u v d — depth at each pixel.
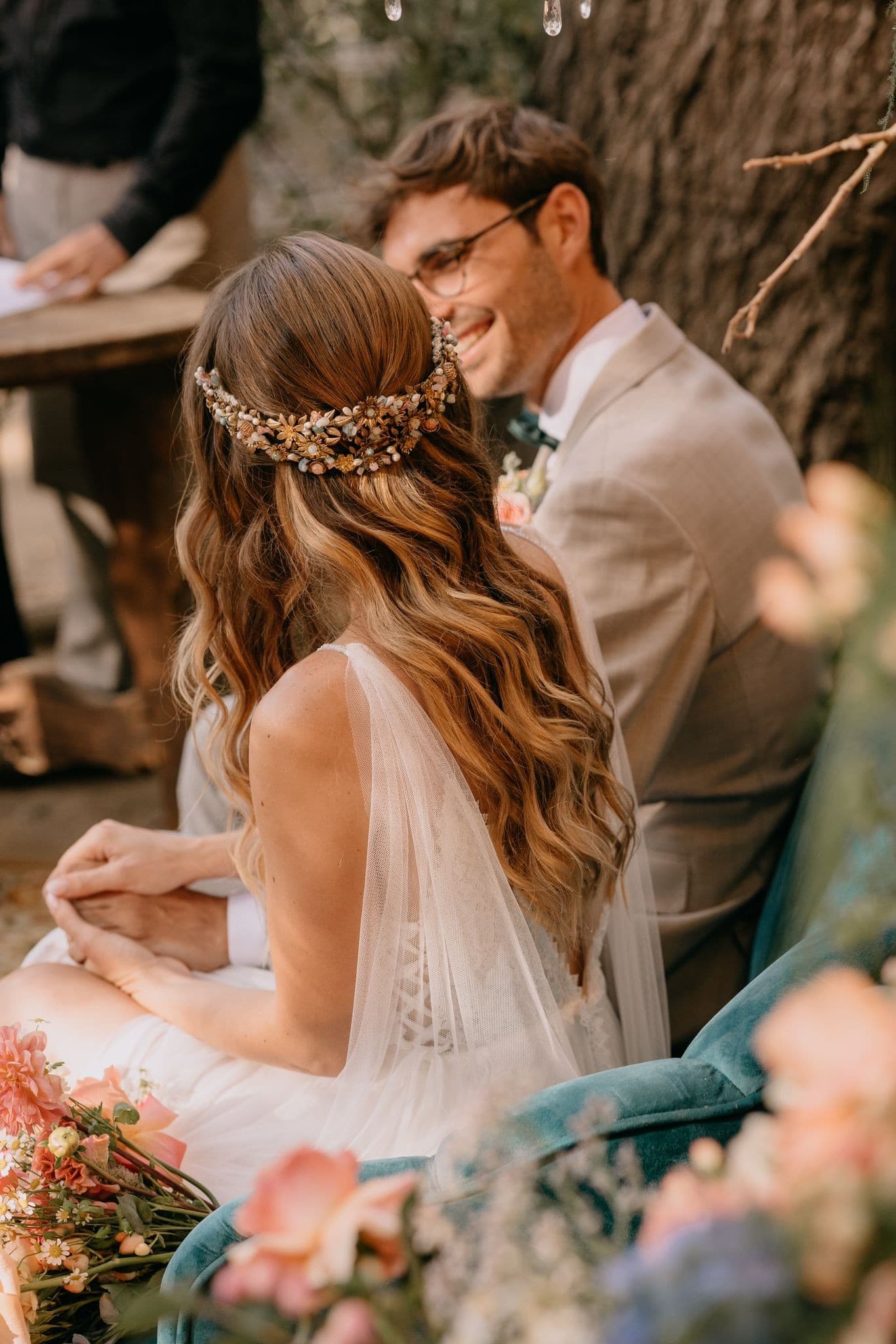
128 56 2.90
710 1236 0.57
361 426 1.25
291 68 4.28
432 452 1.31
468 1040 1.31
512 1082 0.82
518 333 1.90
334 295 1.25
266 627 1.36
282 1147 1.40
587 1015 1.46
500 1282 0.66
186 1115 1.44
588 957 1.50
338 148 4.47
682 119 2.65
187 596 2.95
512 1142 0.96
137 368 2.72
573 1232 0.91
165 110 2.96
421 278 1.90
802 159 1.33
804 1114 0.56
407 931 1.29
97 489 2.83
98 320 2.72
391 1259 0.67
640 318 1.93
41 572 4.58
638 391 1.80
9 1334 1.21
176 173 2.84
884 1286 0.51
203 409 1.33
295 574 1.30
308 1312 0.66
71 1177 1.22
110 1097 1.33
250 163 4.52
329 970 1.30
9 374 2.52
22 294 2.88
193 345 1.33
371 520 1.27
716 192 2.64
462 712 1.28
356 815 1.24
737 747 1.78
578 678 1.44
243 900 1.72
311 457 1.25
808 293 2.58
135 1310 0.71
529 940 1.33
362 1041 1.30
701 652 1.69
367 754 1.23
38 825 3.13
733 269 2.65
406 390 1.27
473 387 1.95
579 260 1.92
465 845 1.27
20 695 3.32
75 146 2.96
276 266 1.27
